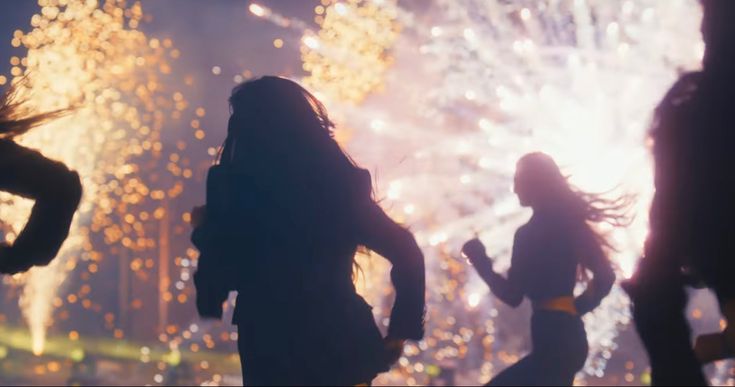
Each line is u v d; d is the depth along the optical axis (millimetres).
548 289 5941
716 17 2992
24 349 27719
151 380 22516
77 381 21234
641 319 2842
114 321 33594
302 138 4391
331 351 4164
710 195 2865
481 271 6066
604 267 6223
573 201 6152
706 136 2889
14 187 3154
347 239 4309
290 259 4242
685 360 2783
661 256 2883
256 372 4227
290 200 4273
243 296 4293
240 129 4422
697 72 3006
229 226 4270
